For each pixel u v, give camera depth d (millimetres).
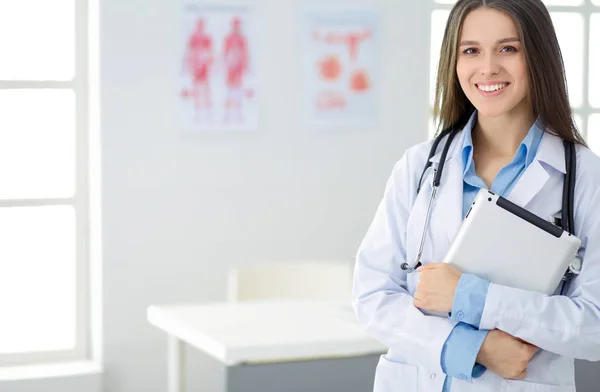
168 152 4012
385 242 1914
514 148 1842
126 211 3975
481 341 1724
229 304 3281
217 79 4051
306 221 4215
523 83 1747
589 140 4695
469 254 1762
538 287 1739
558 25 4609
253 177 4129
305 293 3613
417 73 4316
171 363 3287
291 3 4121
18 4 3963
